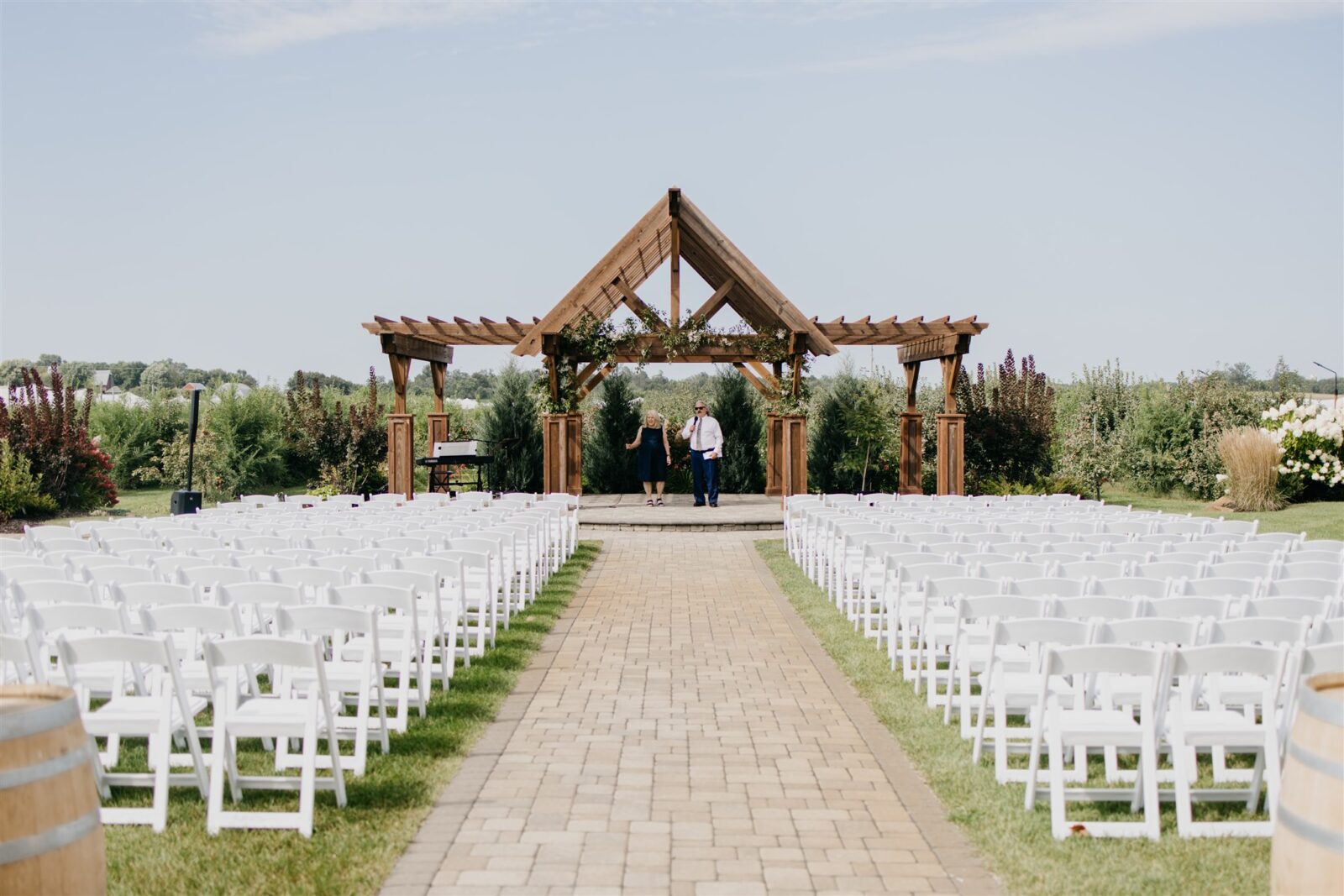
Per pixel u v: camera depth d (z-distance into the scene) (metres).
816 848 4.49
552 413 19.39
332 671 6.03
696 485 20.19
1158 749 5.39
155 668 6.14
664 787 5.25
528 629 9.30
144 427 27.97
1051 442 23.67
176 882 4.16
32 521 19.45
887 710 6.70
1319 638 5.17
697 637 8.99
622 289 19.36
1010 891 4.07
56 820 3.08
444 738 6.06
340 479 23.62
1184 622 5.11
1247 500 20.05
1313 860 3.15
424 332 20.34
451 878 4.18
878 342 20.88
